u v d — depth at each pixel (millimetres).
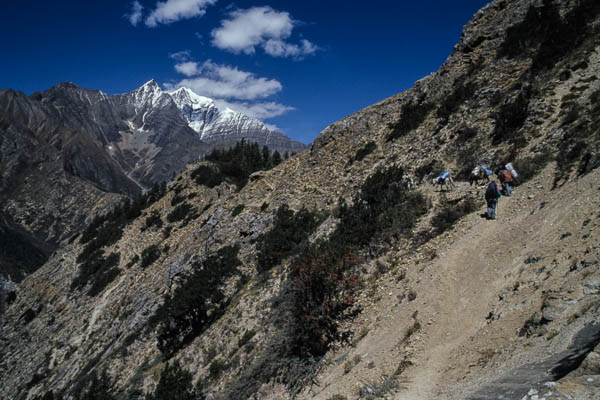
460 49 32469
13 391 51719
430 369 9578
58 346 54844
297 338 15555
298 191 36562
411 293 13219
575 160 14141
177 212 69500
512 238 12516
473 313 10609
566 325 7395
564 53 21625
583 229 10031
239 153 93000
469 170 19547
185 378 20422
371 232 19172
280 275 25062
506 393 6457
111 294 57750
